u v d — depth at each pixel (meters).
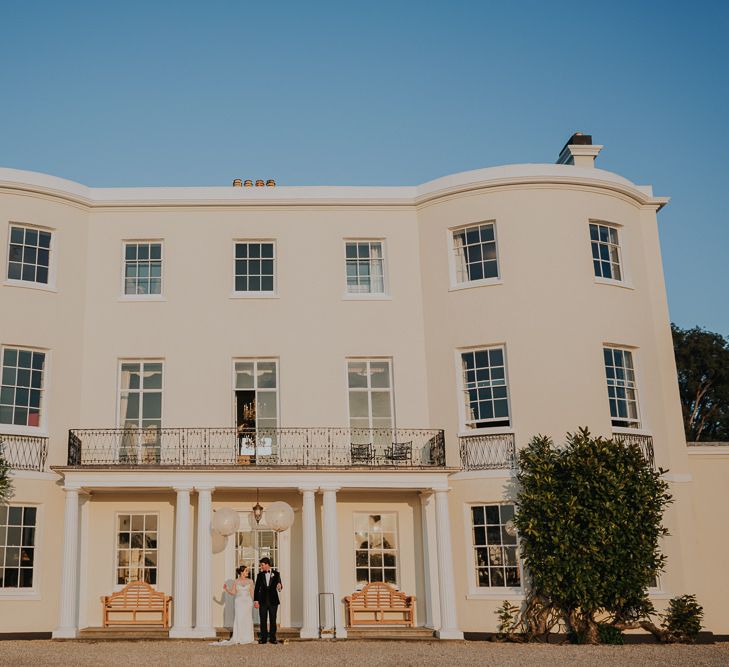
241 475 20.92
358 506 22.72
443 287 23.44
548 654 17.36
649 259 24.44
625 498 20.12
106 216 23.86
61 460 21.98
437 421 22.86
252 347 23.27
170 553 22.09
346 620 21.80
